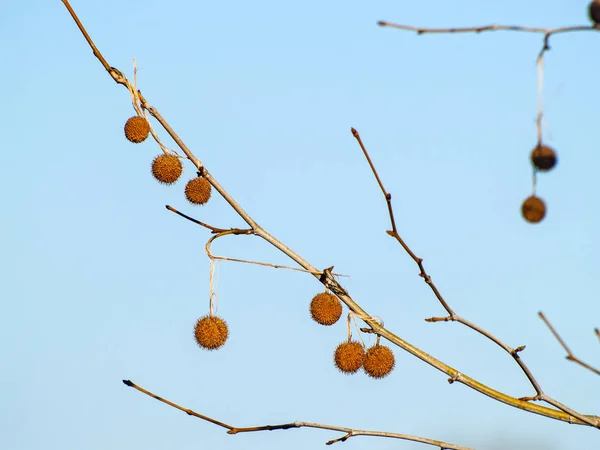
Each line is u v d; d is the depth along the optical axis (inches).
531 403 390.3
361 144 375.9
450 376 396.5
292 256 424.2
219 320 434.6
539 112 319.3
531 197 327.6
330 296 411.5
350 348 406.0
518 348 375.2
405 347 405.7
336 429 374.0
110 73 438.9
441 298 377.7
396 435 377.7
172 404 382.0
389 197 377.7
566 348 319.3
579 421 385.1
